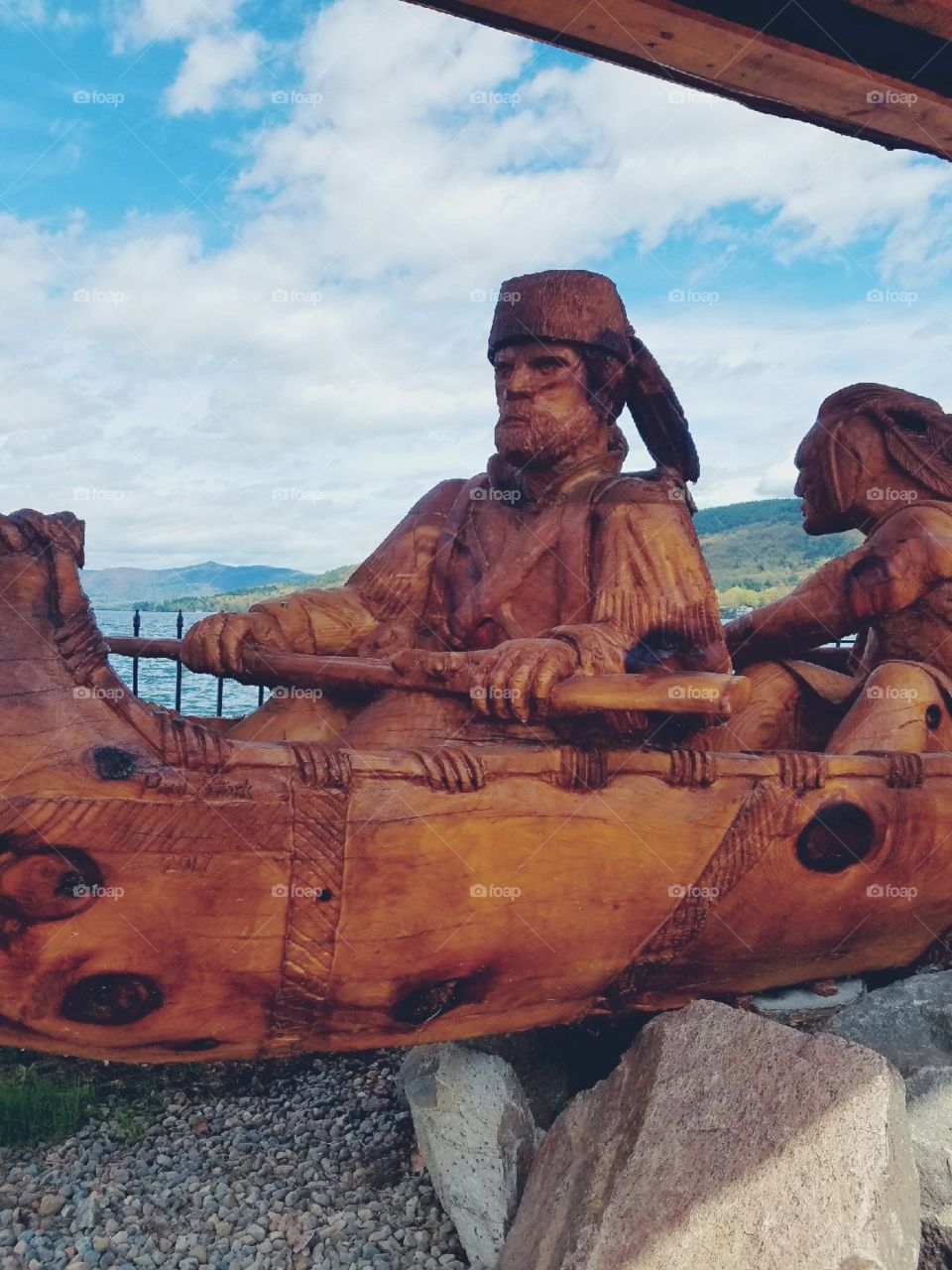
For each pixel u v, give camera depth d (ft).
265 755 10.06
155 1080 15.72
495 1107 11.80
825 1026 12.32
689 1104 10.09
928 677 14.49
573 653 11.33
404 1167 13.28
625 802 11.30
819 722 15.98
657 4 8.75
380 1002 10.69
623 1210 9.82
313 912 9.98
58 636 9.84
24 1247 11.72
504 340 13.65
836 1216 8.52
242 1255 11.70
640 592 12.50
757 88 10.23
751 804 11.84
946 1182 10.29
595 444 13.79
